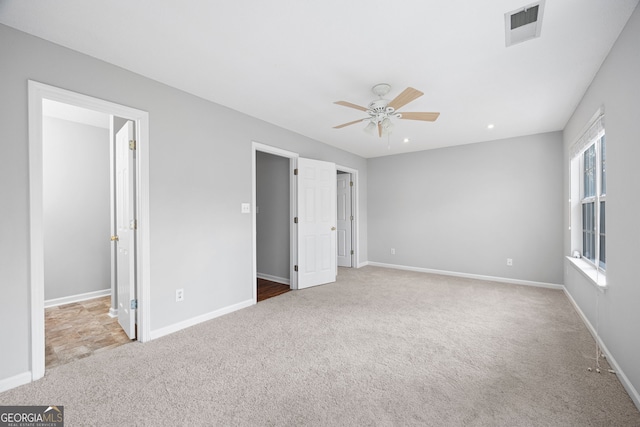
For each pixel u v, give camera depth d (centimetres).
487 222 467
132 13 171
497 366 209
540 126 390
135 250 255
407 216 548
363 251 588
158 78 254
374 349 236
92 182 393
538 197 426
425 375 198
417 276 495
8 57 182
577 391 180
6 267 182
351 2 162
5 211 181
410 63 229
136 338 257
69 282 373
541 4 163
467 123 375
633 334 175
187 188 281
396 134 427
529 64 229
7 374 182
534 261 430
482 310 326
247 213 344
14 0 158
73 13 170
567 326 280
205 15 173
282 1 161
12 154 183
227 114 320
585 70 238
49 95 198
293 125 386
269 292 404
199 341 250
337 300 366
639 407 161
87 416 158
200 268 293
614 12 170
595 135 252
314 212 439
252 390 182
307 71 242
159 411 162
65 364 212
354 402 170
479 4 163
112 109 230
